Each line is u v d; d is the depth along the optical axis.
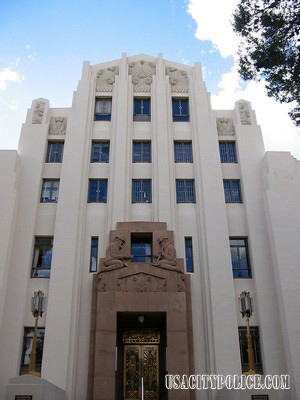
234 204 20.84
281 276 18.08
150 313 17.78
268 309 18.20
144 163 21.69
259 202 20.50
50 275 18.52
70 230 19.36
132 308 17.52
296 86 13.66
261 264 19.09
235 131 22.50
